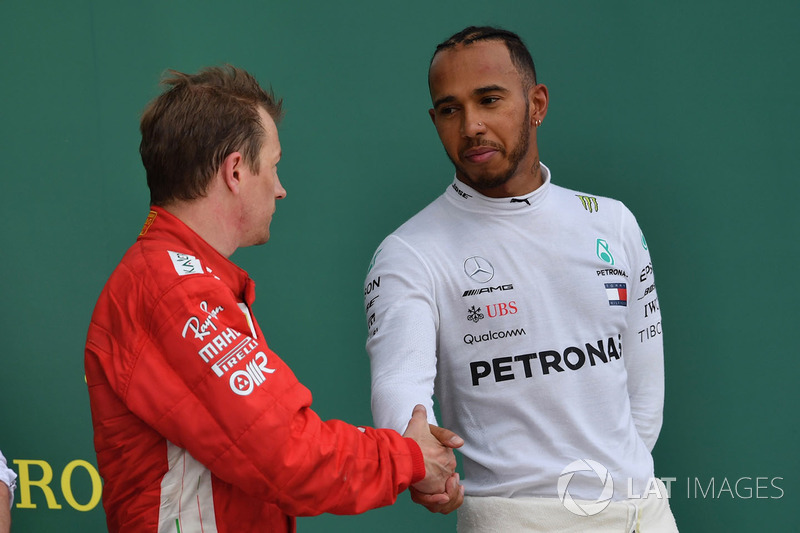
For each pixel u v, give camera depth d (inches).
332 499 190.4
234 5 365.1
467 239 251.9
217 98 200.1
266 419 182.1
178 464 189.6
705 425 348.8
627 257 266.1
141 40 369.1
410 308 244.1
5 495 230.1
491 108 243.9
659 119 344.2
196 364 182.9
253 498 196.2
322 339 370.6
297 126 366.0
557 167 351.3
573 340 248.2
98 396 191.2
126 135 371.9
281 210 370.3
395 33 357.4
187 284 187.3
